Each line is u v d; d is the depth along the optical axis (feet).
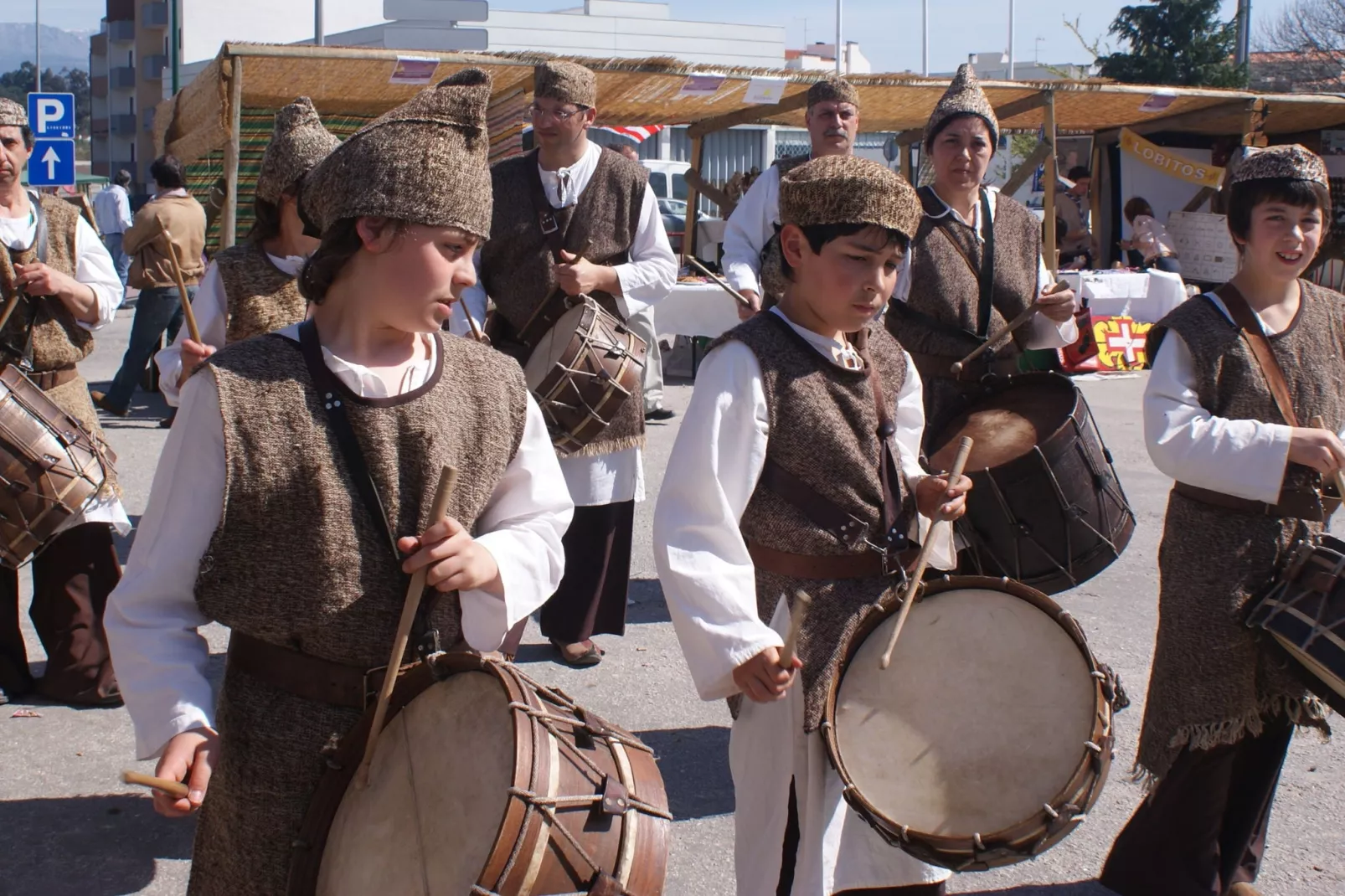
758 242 17.19
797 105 37.04
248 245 12.59
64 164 44.37
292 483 6.63
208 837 7.05
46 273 14.17
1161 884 10.61
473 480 7.11
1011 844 7.66
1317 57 120.47
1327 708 10.28
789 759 8.89
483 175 6.86
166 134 33.27
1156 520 24.68
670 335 34.50
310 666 6.84
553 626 17.07
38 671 16.55
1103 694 8.14
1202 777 10.46
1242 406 10.19
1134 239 47.39
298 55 26.11
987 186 14.67
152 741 6.53
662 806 6.57
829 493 8.92
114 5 239.30
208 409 6.63
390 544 6.81
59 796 13.21
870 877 9.02
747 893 9.12
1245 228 10.33
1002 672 8.50
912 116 41.34
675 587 8.59
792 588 8.96
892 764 8.27
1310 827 12.70
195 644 6.80
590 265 15.99
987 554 11.77
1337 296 10.77
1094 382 41.32
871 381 9.21
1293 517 10.11
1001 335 13.29
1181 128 47.60
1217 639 10.18
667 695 16.12
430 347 7.22
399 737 6.82
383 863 6.44
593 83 16.40
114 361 44.57
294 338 6.91
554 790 6.14
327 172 6.78
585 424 15.02
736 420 8.78
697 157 40.14
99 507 14.67
